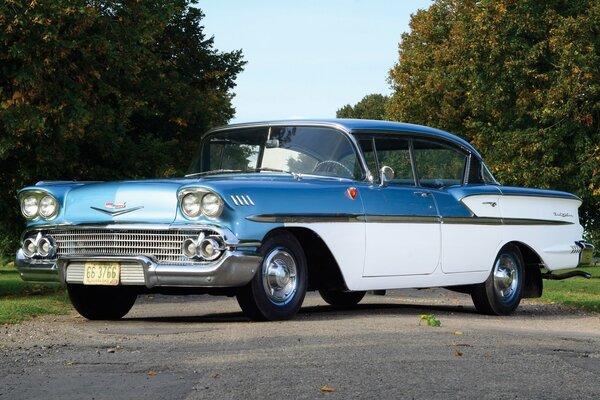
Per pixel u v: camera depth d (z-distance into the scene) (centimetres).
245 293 862
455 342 712
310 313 1048
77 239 895
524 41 3659
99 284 872
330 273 942
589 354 685
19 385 515
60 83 1898
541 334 840
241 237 834
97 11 1975
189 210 838
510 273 1144
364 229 946
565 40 3419
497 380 534
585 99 3450
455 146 1102
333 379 527
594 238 3628
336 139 975
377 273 964
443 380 529
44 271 911
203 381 520
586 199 3525
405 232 991
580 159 3441
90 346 696
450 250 1048
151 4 2206
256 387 500
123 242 866
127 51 2073
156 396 475
